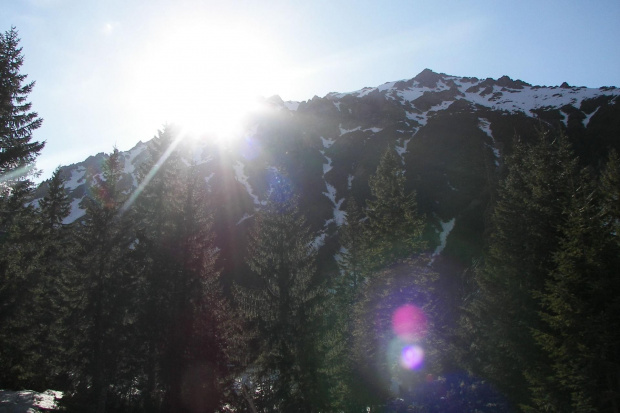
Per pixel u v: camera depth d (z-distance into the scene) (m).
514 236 22.48
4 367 27.84
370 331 27.05
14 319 25.67
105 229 28.05
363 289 29.67
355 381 26.08
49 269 33.50
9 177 29.34
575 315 15.93
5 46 25.97
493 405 22.05
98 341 25.53
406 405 24.58
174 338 24.73
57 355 28.66
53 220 40.44
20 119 25.75
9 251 28.52
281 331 23.33
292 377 22.52
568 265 16.47
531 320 20.52
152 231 31.84
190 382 24.06
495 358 22.77
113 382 26.62
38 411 22.30
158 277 26.33
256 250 26.23
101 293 26.34
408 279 27.25
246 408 23.78
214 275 27.89
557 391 17.47
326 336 24.12
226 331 26.42
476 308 25.14
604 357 14.94
